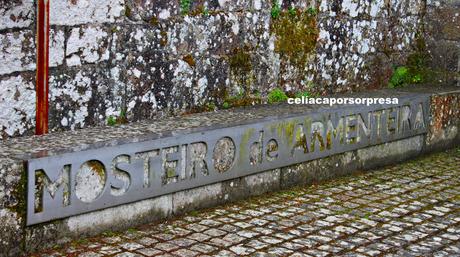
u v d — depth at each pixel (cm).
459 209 576
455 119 796
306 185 627
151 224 508
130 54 557
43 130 498
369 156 693
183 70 598
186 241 478
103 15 535
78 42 522
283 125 597
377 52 792
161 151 507
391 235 508
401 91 768
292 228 513
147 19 566
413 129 737
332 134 646
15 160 429
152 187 504
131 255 449
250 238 489
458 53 835
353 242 490
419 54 845
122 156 483
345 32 745
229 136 552
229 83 638
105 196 475
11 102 489
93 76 535
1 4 475
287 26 682
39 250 446
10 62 485
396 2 808
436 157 757
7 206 426
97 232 478
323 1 715
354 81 766
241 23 640
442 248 486
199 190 541
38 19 482
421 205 583
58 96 515
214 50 621
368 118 680
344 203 579
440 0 838
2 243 426
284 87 689
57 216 449
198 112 614
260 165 582
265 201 574
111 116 550
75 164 454
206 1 611
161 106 586
